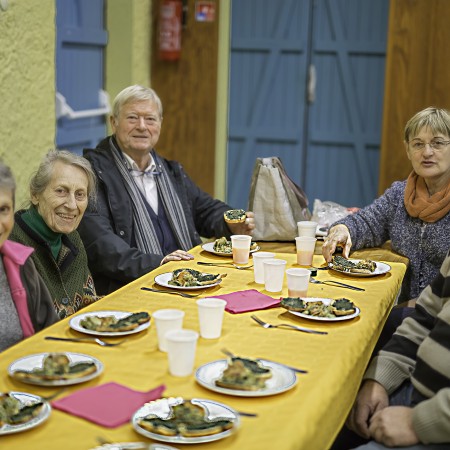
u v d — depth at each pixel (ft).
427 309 7.34
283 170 11.02
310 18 18.92
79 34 15.70
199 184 18.99
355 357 6.26
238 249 9.15
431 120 9.78
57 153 8.24
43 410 4.91
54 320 7.34
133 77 17.34
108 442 4.57
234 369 5.40
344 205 19.58
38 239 7.97
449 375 6.17
